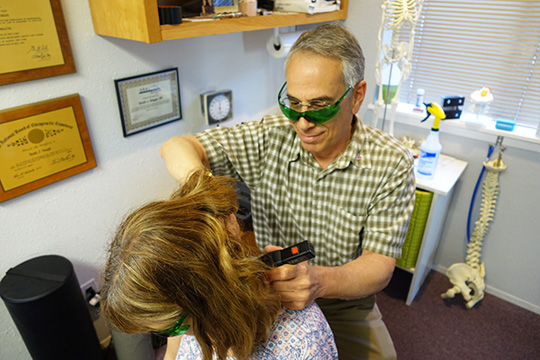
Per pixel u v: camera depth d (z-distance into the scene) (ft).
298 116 3.25
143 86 5.12
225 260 1.78
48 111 4.28
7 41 3.78
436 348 6.07
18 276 4.37
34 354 4.58
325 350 2.33
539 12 5.40
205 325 1.81
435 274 7.59
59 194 4.74
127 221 1.90
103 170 5.10
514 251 6.58
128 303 1.75
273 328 2.24
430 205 5.90
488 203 6.40
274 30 6.85
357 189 3.77
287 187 4.11
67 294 4.42
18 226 4.48
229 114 6.48
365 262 3.45
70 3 4.15
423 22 6.39
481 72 6.22
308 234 4.20
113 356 5.87
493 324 6.51
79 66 4.44
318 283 2.73
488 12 5.77
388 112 6.86
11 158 4.16
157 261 1.69
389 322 6.53
